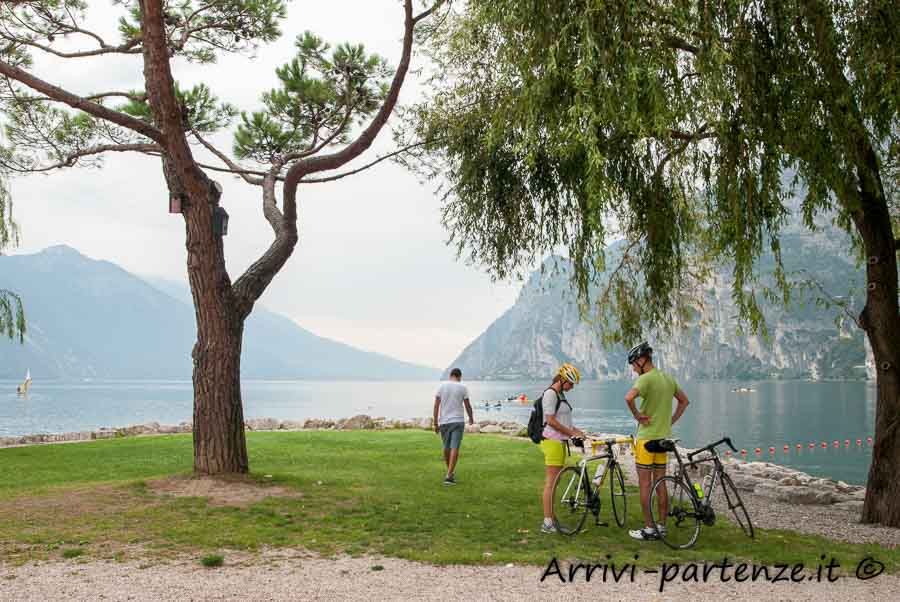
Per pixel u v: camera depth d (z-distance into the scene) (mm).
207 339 11531
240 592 5766
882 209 10484
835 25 8961
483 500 10414
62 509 8992
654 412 8102
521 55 9047
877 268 10500
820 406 89125
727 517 10047
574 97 8203
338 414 88250
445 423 12086
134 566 6523
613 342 12500
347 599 5613
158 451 16391
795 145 8695
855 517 11109
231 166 14797
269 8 14477
